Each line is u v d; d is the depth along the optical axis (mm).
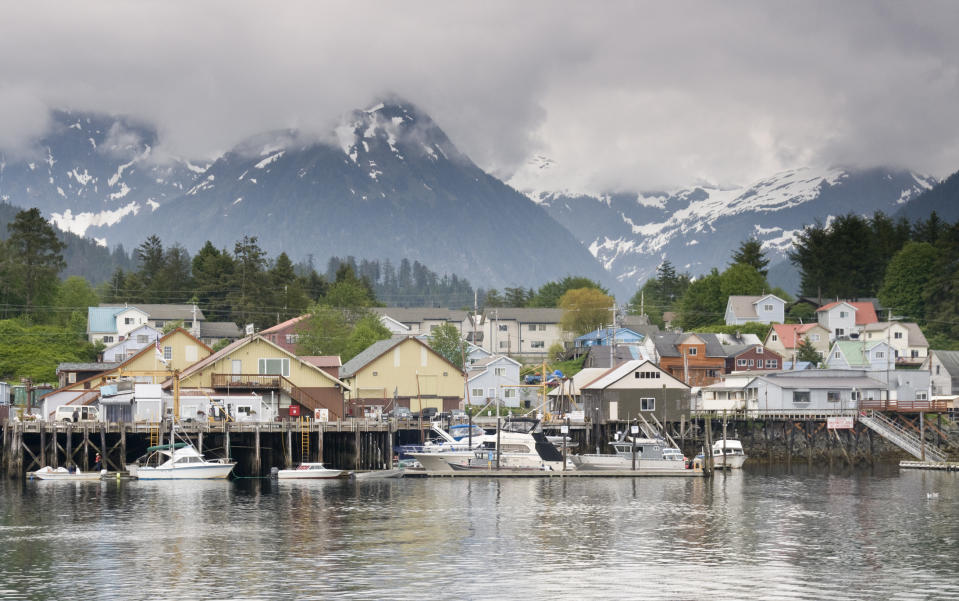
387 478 113062
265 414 122062
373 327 198375
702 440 139000
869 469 129000
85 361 183875
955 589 61281
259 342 126250
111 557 68625
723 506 92188
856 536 77250
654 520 84062
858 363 192125
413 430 131750
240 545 72438
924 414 144875
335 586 61062
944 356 179250
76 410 117375
